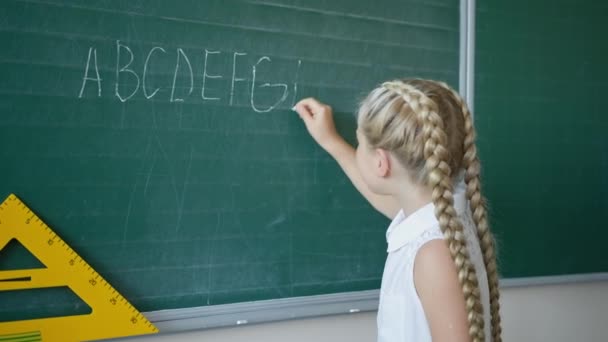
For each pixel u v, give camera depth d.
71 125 1.02
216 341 1.18
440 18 1.34
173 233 1.11
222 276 1.15
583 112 1.52
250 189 1.17
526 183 1.46
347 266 1.28
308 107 1.20
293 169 1.21
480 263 0.91
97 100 1.04
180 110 1.10
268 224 1.19
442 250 0.83
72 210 1.03
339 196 1.26
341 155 1.19
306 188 1.23
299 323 1.26
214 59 1.12
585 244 1.54
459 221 0.82
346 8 1.24
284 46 1.18
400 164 0.87
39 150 1.00
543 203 1.48
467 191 0.92
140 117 1.07
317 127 1.19
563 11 1.48
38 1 0.99
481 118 1.39
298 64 1.20
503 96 1.42
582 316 1.59
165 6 1.08
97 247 1.05
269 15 1.17
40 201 1.00
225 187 1.15
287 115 1.20
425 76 1.33
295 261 1.22
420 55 1.32
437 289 0.81
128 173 1.07
